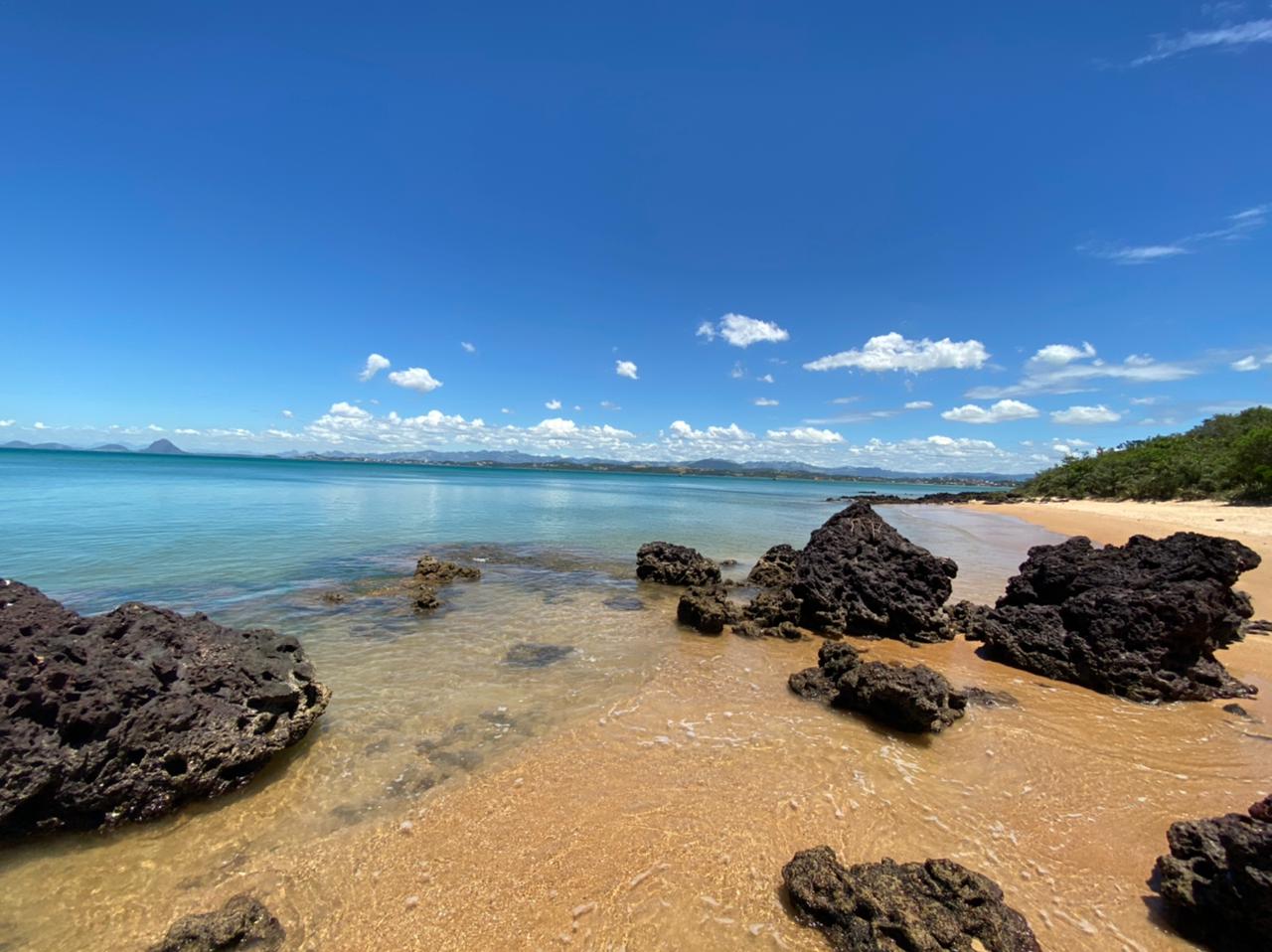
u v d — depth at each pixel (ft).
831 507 251.39
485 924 17.69
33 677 22.79
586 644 44.19
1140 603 39.45
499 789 24.53
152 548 74.18
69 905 18.31
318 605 51.80
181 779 22.97
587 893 18.88
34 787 20.83
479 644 43.21
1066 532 133.08
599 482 431.84
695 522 144.05
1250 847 16.93
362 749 27.58
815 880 18.76
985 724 31.96
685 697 34.68
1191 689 36.65
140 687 24.21
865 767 26.86
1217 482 167.84
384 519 121.70
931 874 18.99
